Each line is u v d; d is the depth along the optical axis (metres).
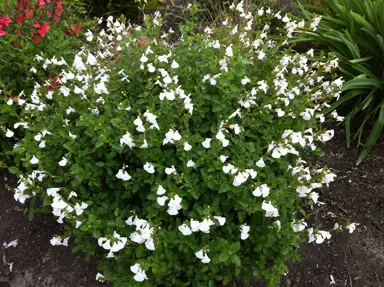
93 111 2.24
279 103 2.44
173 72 2.32
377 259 2.68
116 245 1.84
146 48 2.66
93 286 2.52
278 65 2.65
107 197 2.30
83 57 2.65
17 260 2.67
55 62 2.62
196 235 2.09
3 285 2.57
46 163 2.32
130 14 4.55
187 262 2.12
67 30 3.32
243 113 2.38
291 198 2.13
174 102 2.20
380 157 3.22
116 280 2.10
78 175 2.15
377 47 3.47
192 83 2.46
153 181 2.11
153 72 2.46
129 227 2.12
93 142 2.22
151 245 1.86
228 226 2.08
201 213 1.95
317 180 2.18
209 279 2.13
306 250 2.72
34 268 2.63
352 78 3.42
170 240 1.99
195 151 2.09
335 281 2.59
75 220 2.02
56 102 2.61
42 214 2.86
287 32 2.93
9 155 2.97
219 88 2.28
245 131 2.37
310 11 4.04
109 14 4.45
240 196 2.04
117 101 2.38
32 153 2.36
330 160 3.22
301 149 2.72
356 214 2.90
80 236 2.23
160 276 2.01
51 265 2.63
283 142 2.11
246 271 2.21
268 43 2.90
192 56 2.44
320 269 2.64
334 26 3.70
